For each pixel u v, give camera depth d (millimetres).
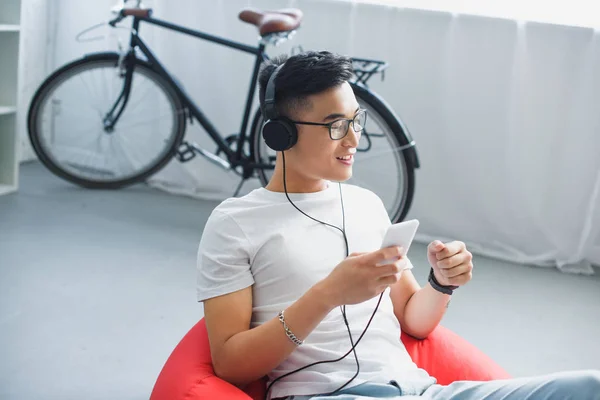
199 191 3613
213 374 1366
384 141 3191
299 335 1264
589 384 1159
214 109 3525
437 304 1466
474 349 1584
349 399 1254
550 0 2955
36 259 2727
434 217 3268
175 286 2609
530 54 3014
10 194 3391
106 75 3658
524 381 1229
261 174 3232
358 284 1227
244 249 1361
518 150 3088
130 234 3051
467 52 3092
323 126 1342
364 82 2955
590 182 3029
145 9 3271
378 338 1391
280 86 1351
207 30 3445
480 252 3174
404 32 3156
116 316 2361
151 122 3596
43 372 2023
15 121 3357
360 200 1498
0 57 3320
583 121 2998
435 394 1290
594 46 2936
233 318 1333
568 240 3092
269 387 1394
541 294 2809
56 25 3750
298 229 1396
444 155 3207
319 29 3279
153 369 2082
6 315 2307
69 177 3516
